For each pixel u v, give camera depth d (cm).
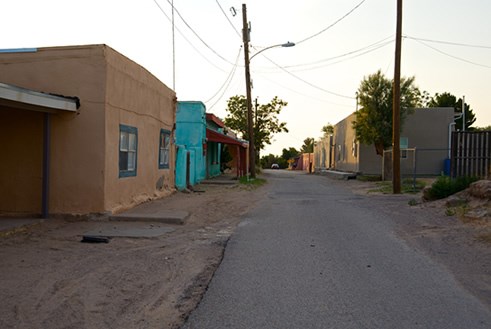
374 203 1670
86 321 527
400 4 2022
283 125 5009
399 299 597
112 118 1239
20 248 877
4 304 573
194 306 579
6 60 1202
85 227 1100
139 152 1488
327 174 4491
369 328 500
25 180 1202
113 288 648
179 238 1013
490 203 1185
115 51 1252
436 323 515
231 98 5006
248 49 2975
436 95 5544
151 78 1603
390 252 870
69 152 1188
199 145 2691
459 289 640
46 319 529
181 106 2678
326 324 513
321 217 1327
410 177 3212
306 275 714
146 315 550
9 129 1206
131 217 1197
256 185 2588
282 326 509
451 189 1491
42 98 1036
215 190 2205
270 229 1131
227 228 1158
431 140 3359
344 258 824
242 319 531
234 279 695
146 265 777
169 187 1889
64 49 1187
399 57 2056
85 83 1184
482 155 1795
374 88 3133
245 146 3528
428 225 1124
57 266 753
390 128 3130
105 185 1195
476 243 905
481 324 513
